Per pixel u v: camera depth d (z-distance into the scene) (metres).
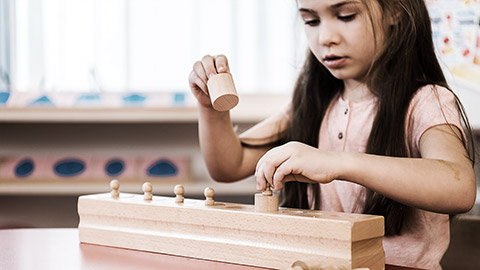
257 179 0.79
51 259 0.76
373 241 0.70
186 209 0.77
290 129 1.20
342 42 0.94
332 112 1.14
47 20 2.40
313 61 1.15
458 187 0.79
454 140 0.89
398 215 0.98
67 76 2.41
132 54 2.40
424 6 1.03
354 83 1.09
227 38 2.39
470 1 2.30
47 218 2.45
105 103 2.16
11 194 2.25
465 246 1.35
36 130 2.44
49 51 2.40
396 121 0.98
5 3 2.39
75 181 2.13
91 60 2.40
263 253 0.71
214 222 0.75
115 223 0.84
